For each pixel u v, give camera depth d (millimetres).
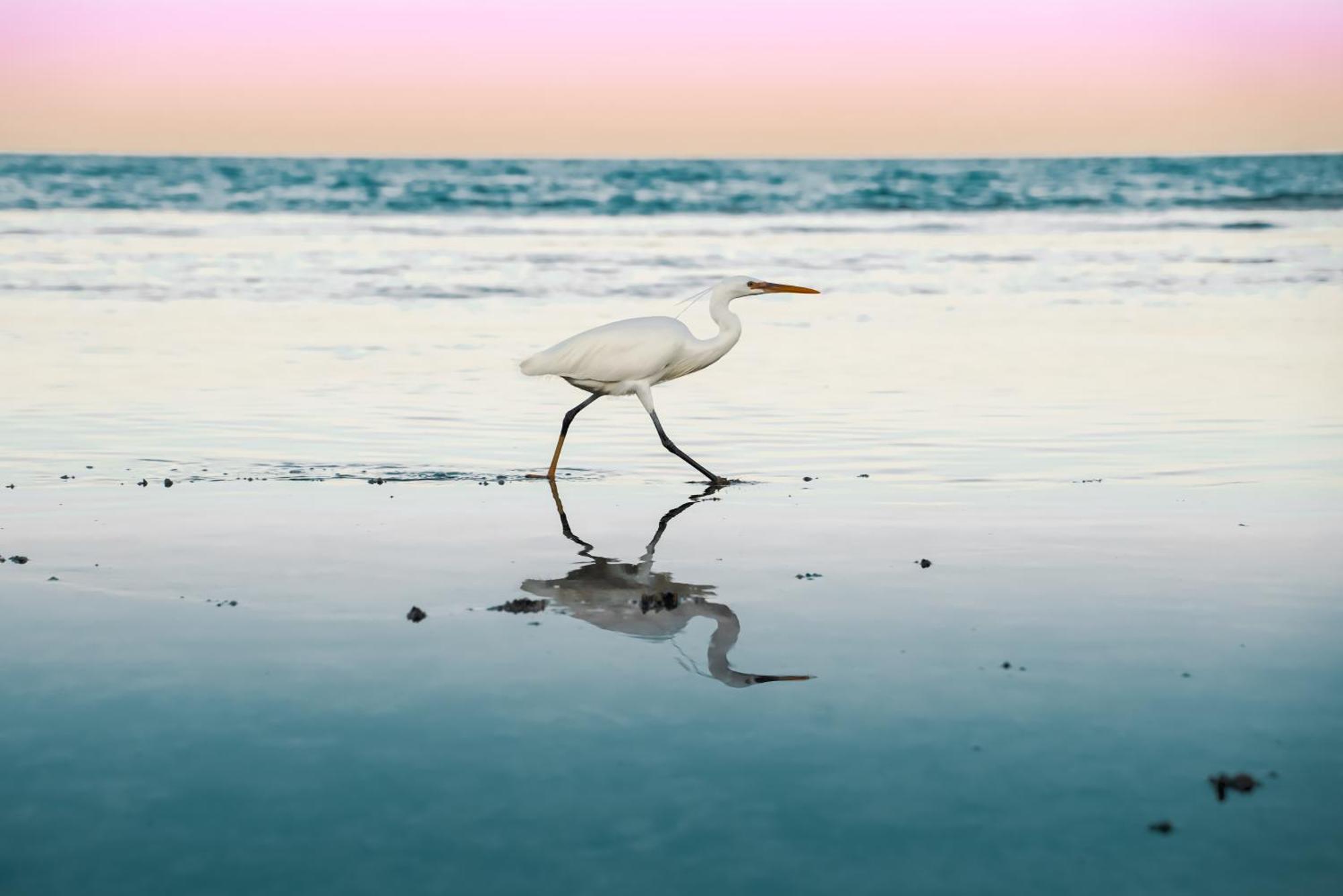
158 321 18250
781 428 11695
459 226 36281
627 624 5887
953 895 3461
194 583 6574
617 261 26641
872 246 30641
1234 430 11398
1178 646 5527
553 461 9570
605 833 3785
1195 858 3652
